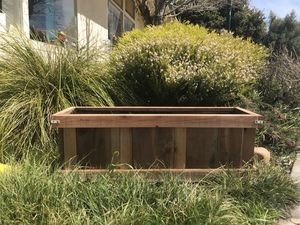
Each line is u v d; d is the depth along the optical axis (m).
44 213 1.35
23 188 1.49
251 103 3.11
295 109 3.44
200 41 2.85
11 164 1.86
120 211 1.41
